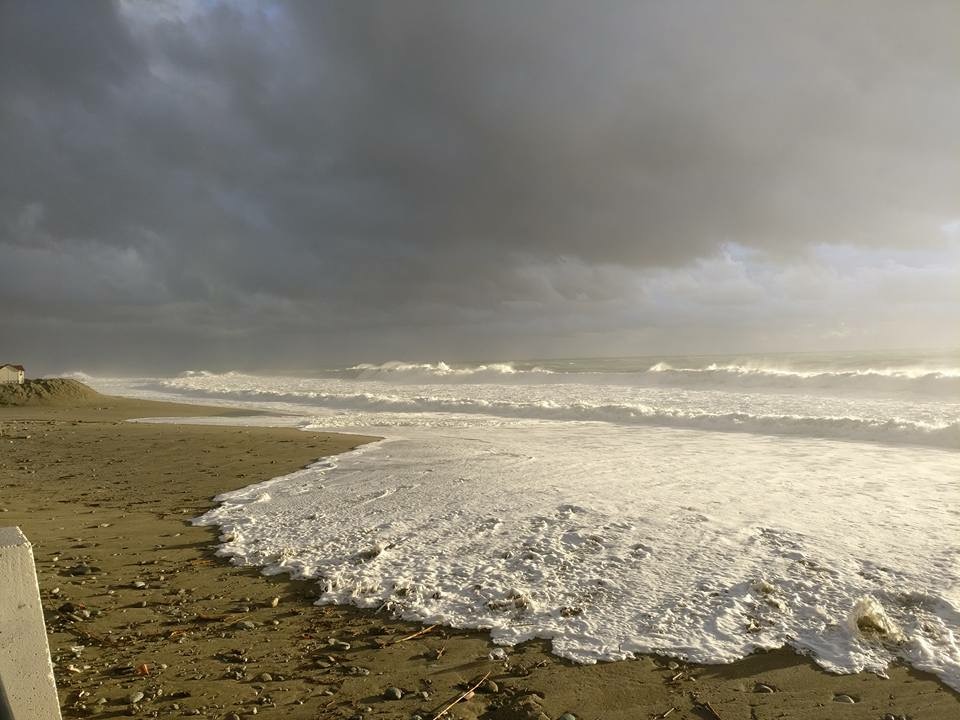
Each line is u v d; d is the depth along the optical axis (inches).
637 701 156.4
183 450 563.2
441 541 268.7
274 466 476.4
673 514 296.7
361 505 337.7
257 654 181.8
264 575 244.5
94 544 286.4
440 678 167.9
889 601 198.8
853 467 431.5
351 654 181.3
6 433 707.4
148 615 209.0
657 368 1647.4
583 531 270.8
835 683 162.1
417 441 593.3
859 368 1683.1
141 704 154.9
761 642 180.5
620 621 194.5
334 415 948.0
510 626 195.0
